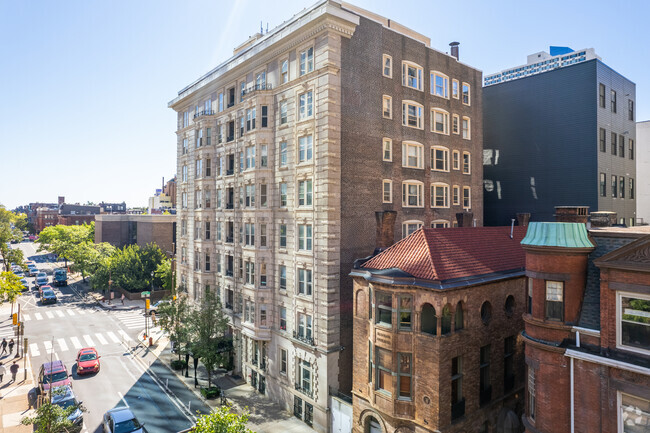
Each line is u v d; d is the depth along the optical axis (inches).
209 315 1339.8
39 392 1242.6
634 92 1866.4
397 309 837.2
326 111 1106.7
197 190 1755.7
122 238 3678.6
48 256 5196.9
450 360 807.1
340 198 1133.7
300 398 1147.9
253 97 1336.1
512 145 1833.2
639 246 544.7
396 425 852.6
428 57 1470.2
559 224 658.2
